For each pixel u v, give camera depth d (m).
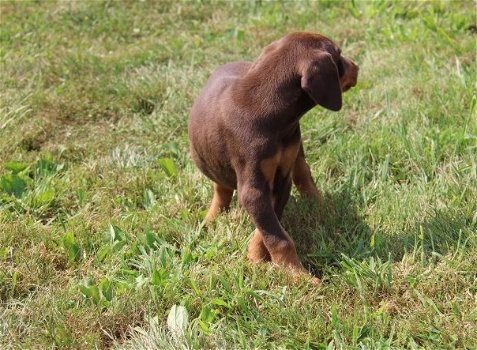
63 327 1.92
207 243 2.16
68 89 2.91
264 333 1.90
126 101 2.81
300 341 1.88
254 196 2.03
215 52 3.09
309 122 2.57
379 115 2.61
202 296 1.99
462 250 2.03
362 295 1.96
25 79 2.99
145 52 3.15
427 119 2.52
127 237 2.21
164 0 3.66
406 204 2.21
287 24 3.26
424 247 2.08
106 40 3.34
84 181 2.43
